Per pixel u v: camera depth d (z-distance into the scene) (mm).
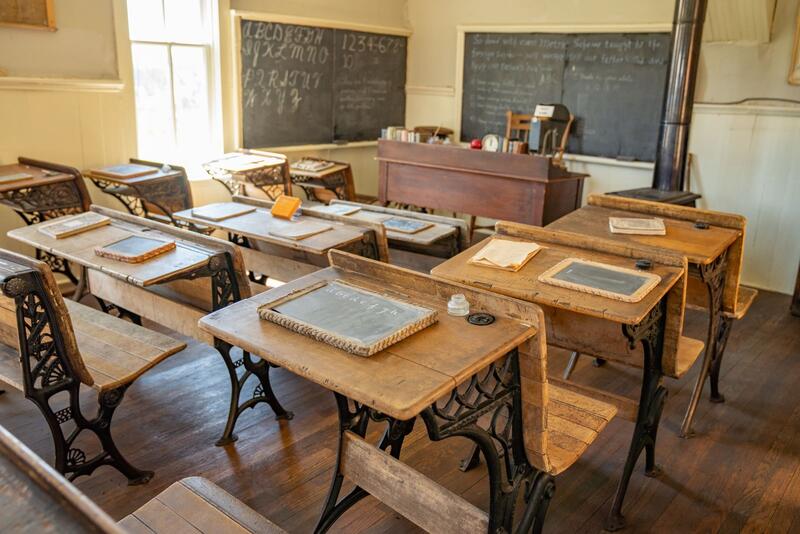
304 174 5230
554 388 2057
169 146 5148
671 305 2057
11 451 794
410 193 5492
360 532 2105
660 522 2211
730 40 4691
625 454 2607
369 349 1390
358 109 6398
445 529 1588
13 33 4012
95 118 4469
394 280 1788
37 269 1873
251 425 2705
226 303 2564
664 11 5066
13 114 4070
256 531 1375
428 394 1257
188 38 5074
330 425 2725
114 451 2244
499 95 6102
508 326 1534
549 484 1692
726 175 4918
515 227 2453
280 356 1405
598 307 1807
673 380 3293
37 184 3619
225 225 3158
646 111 5262
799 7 4371
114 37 4480
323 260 3279
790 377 3375
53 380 2086
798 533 2174
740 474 2504
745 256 4969
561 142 5637
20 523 697
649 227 2631
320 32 5863
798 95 4516
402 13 6621
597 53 5430
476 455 2438
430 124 6695
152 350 2312
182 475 2355
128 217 2965
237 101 5379
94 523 678
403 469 1624
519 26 5805
